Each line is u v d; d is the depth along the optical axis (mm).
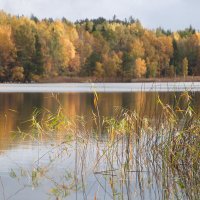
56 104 25000
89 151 10000
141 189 7512
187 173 7203
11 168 8820
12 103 26078
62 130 13383
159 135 8281
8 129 14188
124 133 8672
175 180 7242
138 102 25516
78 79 81500
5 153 10203
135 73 81312
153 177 8039
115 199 7066
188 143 7449
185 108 8062
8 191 7402
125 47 91000
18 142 11586
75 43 88875
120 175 8195
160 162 8344
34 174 8352
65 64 83312
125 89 45594
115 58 81375
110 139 9039
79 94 36156
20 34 76812
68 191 7453
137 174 8219
